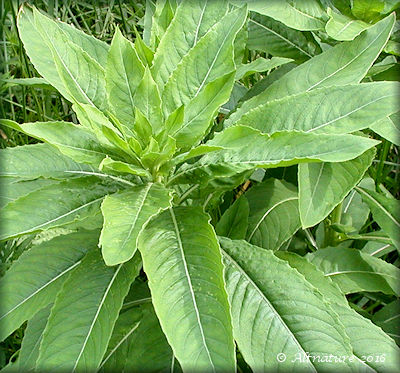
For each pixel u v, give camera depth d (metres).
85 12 1.22
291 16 0.70
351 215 0.87
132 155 0.56
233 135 0.56
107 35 1.15
